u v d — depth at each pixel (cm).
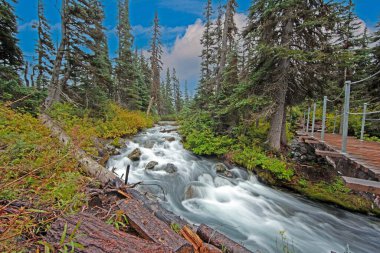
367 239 568
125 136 1404
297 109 1655
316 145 881
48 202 246
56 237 184
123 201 296
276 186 863
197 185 790
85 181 340
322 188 811
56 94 1182
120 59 2178
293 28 873
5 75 828
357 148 618
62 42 1174
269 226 602
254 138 1136
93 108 1385
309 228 604
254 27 946
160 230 237
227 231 559
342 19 766
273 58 862
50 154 367
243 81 1026
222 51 1371
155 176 825
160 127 2155
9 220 195
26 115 670
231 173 938
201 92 1498
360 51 1362
